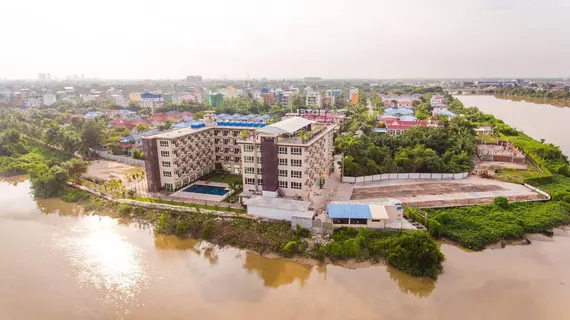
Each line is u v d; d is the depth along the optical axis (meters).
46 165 106.75
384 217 67.06
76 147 130.88
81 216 81.88
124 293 54.03
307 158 79.00
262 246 64.81
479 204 79.62
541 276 56.81
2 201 91.81
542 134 173.38
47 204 89.44
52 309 50.72
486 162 114.88
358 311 49.34
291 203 74.19
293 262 61.22
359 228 68.31
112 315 49.38
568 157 129.88
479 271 58.09
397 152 111.06
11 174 114.94
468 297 52.09
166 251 66.00
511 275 57.06
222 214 76.12
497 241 66.31
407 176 98.81
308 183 81.50
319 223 67.62
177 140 90.50
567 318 47.84
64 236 72.06
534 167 107.88
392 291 53.62
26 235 72.62
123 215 80.25
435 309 49.69
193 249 66.62
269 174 79.62
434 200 81.31
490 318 47.91
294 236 66.56
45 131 149.00
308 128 93.00
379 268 59.22
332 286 54.91
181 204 82.44
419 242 58.47
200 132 101.00
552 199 82.19
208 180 100.88
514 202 80.25
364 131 154.25
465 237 65.81
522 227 69.75
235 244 66.69
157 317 48.69
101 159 131.50
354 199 83.25
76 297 53.25
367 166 100.38
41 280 57.41
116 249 66.88
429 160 100.00
